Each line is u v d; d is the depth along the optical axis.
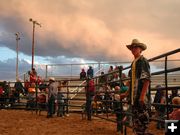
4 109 22.09
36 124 13.41
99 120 15.29
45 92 19.28
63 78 31.95
